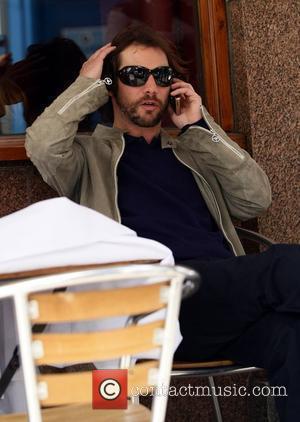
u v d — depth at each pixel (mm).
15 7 11211
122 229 6754
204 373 8414
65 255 6262
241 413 11562
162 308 5828
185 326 8586
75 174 9914
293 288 8180
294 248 8531
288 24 11805
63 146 9555
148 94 10031
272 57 11750
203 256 9633
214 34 11914
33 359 5512
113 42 10289
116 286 6523
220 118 11930
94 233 6523
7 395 7504
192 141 10289
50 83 11328
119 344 5770
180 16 12008
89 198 9836
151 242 6801
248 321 8398
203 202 10328
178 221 9906
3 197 10742
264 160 11727
